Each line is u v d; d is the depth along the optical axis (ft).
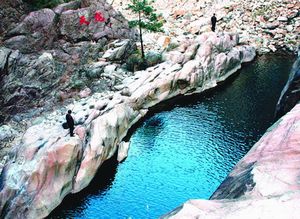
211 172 95.61
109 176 96.48
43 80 119.44
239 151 103.35
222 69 146.72
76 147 89.56
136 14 188.96
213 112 125.70
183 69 137.18
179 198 87.30
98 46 141.28
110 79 132.26
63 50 132.05
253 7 187.52
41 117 109.91
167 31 170.91
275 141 49.98
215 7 190.90
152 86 129.39
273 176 40.40
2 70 109.60
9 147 98.27
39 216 82.58
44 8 133.08
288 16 180.65
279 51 167.32
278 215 28.55
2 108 108.88
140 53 148.25
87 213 84.64
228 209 30.76
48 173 84.69
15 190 81.15
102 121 101.24
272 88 137.69
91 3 146.10
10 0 123.44
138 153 105.60
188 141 109.91
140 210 84.43
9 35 121.39
